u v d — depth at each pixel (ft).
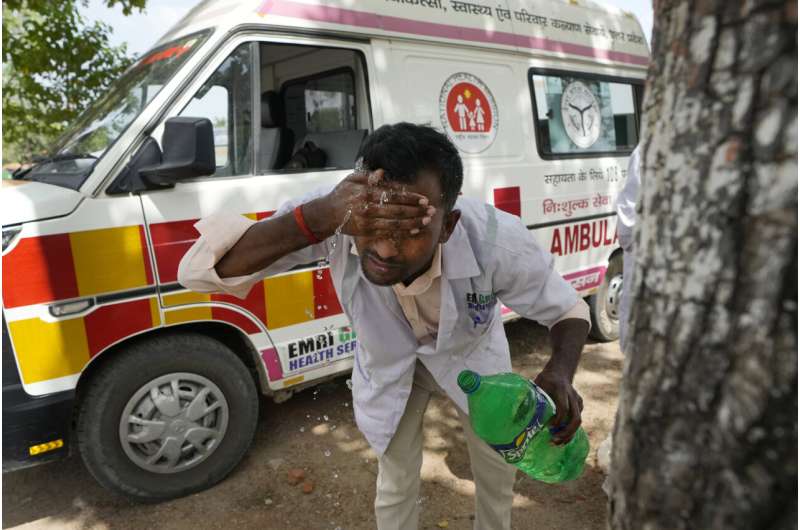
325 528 8.52
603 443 10.00
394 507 6.09
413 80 10.81
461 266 5.07
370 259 4.25
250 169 9.20
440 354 5.63
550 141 13.28
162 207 8.25
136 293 8.11
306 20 9.57
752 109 1.87
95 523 8.64
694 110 2.07
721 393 2.04
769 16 1.81
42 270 7.42
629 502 2.50
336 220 4.29
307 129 11.12
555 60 13.52
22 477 9.87
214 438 9.13
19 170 10.18
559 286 5.60
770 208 1.84
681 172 2.14
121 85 10.18
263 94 10.38
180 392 8.73
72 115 19.90
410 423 6.01
